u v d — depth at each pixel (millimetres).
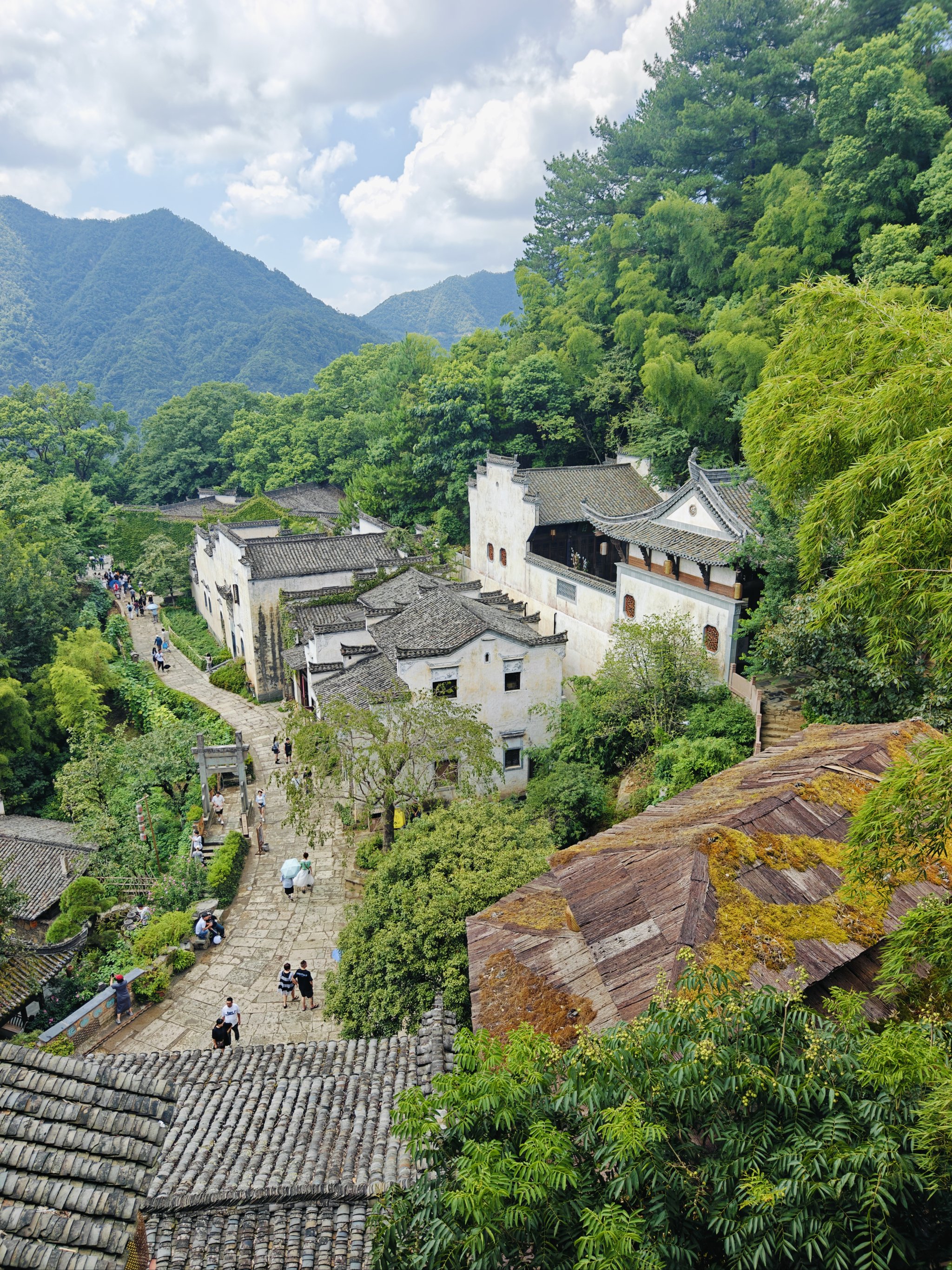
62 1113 6656
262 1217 9492
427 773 26078
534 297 57781
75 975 21578
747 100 45188
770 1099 5820
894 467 8211
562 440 49344
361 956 15547
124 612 56812
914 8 36688
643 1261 4945
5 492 54000
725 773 13719
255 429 80438
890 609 8398
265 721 38094
